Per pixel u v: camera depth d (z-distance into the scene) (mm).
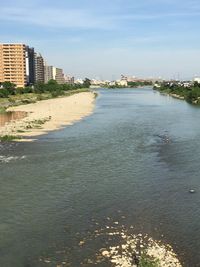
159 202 31516
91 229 26281
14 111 118125
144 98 193500
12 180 38844
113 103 154000
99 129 75562
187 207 30188
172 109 120250
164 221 27469
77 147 56219
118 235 25203
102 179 38812
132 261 21719
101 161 46906
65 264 21453
